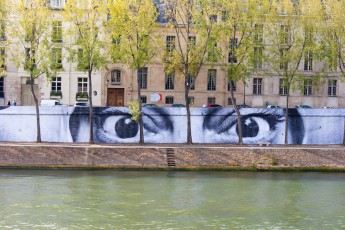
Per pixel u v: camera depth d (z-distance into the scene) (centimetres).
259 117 6119
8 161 5453
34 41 5875
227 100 8231
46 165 5434
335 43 5969
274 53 6291
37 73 5881
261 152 5588
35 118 6062
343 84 8269
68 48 5878
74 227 3575
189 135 5941
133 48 5900
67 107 6050
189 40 6228
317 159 5594
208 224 3672
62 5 7644
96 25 6041
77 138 6056
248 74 5978
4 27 6153
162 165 5488
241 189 4678
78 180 4953
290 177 5266
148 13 5825
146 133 6062
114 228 3559
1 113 6069
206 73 8175
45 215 3828
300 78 6084
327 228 3631
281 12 6088
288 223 3728
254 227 3631
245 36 6012
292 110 6131
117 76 8125
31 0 5859
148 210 3984
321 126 6153
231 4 5803
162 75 8150
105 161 5475
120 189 4612
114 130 6034
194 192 4538
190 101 8200
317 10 5984
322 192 4619
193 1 5900
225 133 6097
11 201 4178
